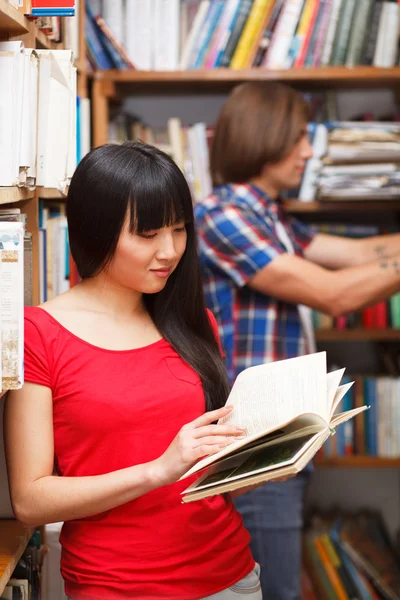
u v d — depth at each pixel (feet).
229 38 8.41
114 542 3.99
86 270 4.17
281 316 6.79
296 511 6.66
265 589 6.64
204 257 6.77
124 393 4.01
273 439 3.86
